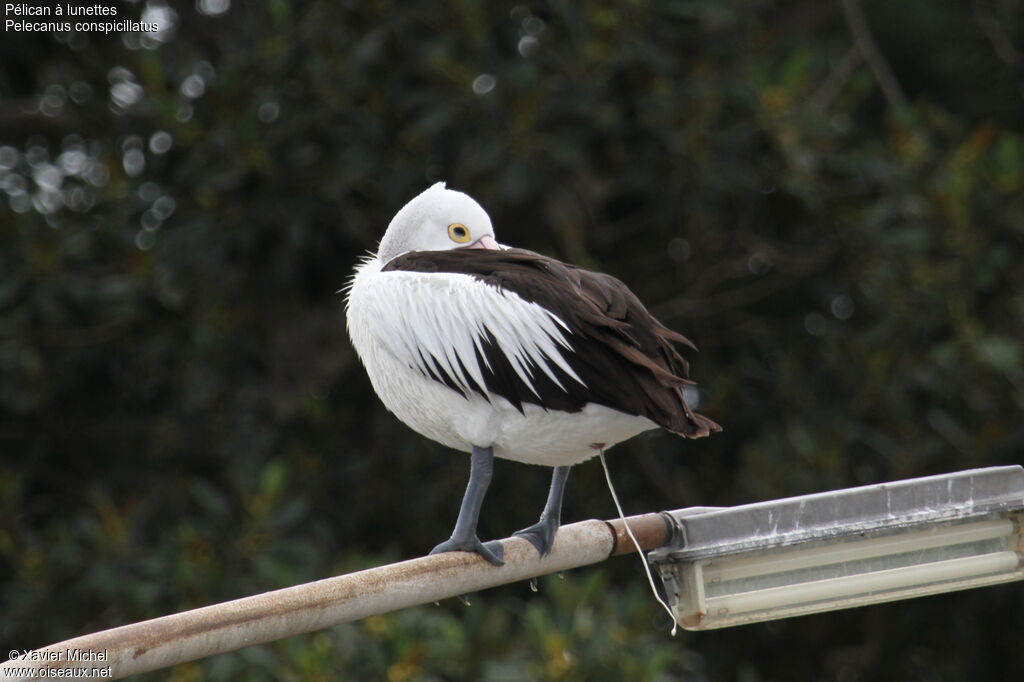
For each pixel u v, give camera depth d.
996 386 11.76
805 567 5.36
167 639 4.66
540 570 5.64
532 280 5.68
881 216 11.66
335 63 11.20
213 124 11.12
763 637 13.91
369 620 9.94
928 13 14.07
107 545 10.99
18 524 11.43
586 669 9.74
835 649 13.94
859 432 11.80
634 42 11.25
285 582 10.48
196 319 12.07
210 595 10.52
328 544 11.67
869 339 11.74
